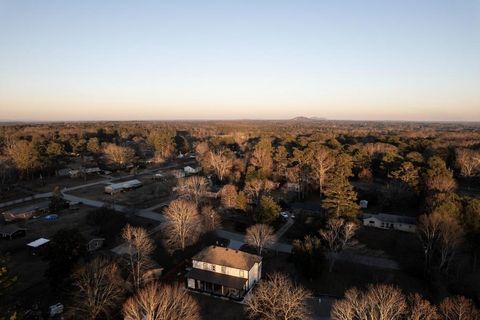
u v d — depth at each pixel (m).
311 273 39.69
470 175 78.75
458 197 50.03
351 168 82.00
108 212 56.50
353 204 51.12
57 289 35.97
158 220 60.69
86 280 31.36
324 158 77.88
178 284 39.19
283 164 84.25
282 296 30.14
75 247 36.94
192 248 48.31
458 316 26.92
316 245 40.50
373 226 57.03
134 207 68.25
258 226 47.69
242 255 40.56
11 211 62.88
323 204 52.28
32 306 34.53
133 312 27.83
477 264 43.78
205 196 70.44
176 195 75.75
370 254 47.22
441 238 41.91
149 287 31.81
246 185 69.44
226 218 61.50
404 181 64.88
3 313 24.12
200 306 35.31
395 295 28.39
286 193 75.38
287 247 50.19
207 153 100.69
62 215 63.78
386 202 65.06
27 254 47.59
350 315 27.70
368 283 39.88
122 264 39.22
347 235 43.09
